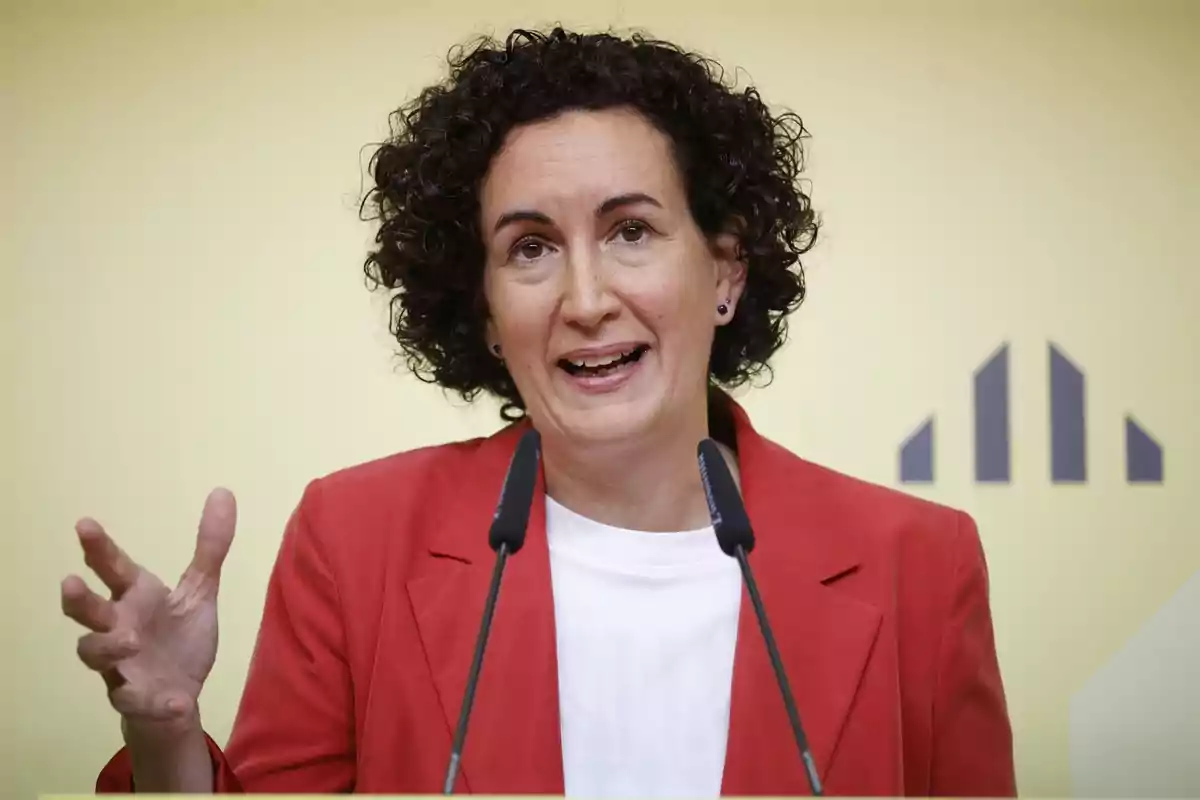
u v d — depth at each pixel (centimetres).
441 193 267
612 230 253
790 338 385
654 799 227
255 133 382
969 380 385
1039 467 383
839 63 391
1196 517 382
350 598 259
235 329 378
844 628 249
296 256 380
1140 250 389
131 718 206
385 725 244
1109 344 387
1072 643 377
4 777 359
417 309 292
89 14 380
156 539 368
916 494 381
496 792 232
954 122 392
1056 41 393
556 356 252
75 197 377
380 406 378
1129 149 391
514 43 271
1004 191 390
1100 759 376
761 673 241
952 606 264
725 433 293
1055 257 389
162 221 378
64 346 374
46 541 366
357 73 382
